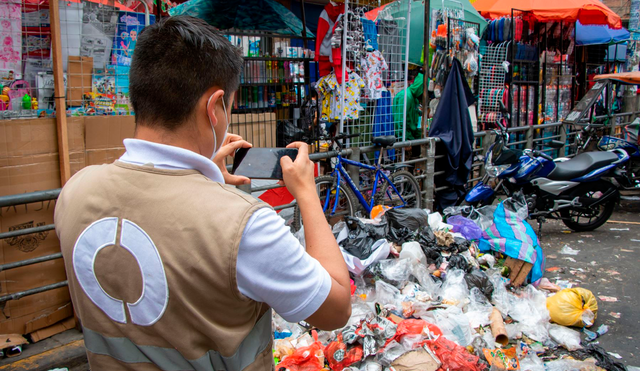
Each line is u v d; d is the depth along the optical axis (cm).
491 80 792
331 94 568
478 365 279
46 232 308
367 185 553
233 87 101
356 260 365
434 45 712
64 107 302
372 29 583
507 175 532
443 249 411
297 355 270
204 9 546
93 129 321
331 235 106
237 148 131
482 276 365
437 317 309
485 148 716
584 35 1051
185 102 92
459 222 461
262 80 550
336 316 98
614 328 357
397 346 281
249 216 88
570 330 336
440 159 621
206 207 88
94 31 335
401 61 667
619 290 422
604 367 298
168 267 86
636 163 753
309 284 91
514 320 344
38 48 310
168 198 89
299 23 580
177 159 92
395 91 675
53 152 306
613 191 552
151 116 94
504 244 407
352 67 570
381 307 324
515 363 281
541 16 820
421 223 442
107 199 92
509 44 805
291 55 585
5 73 299
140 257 88
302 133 561
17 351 294
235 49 101
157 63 91
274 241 88
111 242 90
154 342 91
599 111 995
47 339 312
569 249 523
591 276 453
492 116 775
